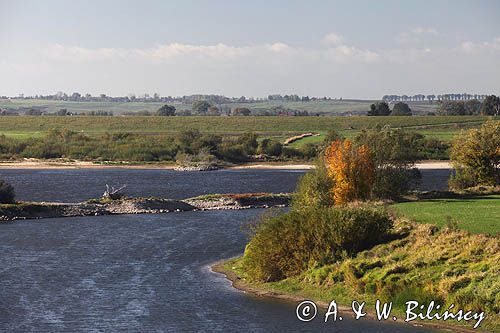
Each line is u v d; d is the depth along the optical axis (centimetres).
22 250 7650
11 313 5088
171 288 5797
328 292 5259
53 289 5819
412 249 5497
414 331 4441
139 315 5006
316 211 6016
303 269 5722
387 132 9438
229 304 5231
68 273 6456
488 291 4603
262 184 16175
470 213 7100
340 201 8425
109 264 6881
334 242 5728
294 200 8481
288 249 5794
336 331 4512
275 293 5475
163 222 9894
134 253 7462
